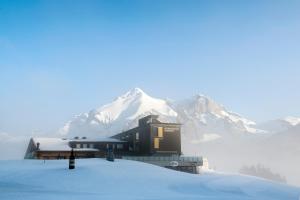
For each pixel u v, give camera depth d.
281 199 25.22
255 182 39.09
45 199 19.25
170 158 71.56
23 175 31.75
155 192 25.41
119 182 30.17
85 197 20.61
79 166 39.12
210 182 35.12
